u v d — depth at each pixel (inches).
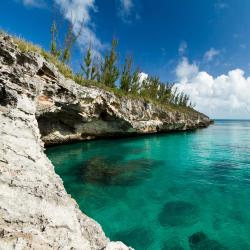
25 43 585.9
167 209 427.5
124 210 417.7
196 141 1471.5
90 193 486.6
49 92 660.7
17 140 288.4
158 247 313.6
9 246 144.9
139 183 564.4
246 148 1187.9
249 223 381.7
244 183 583.8
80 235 204.1
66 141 1035.3
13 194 197.8
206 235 344.5
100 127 1204.5
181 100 3307.1
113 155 890.7
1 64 417.7
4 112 331.9
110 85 1476.4
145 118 1558.8
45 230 180.9
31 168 255.0
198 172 687.7
